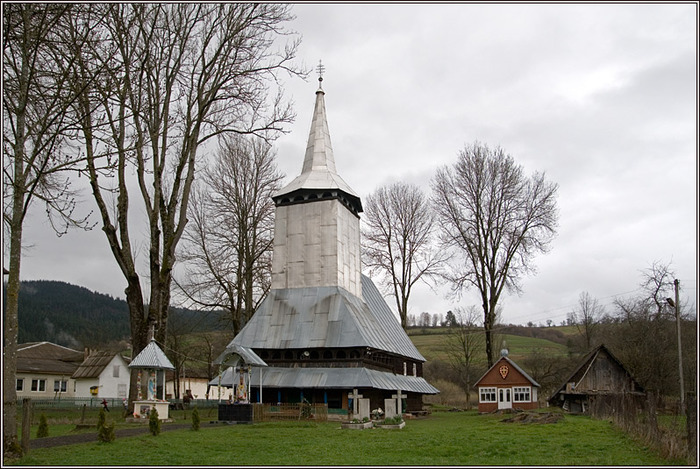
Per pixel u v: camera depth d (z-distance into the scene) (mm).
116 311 156375
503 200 55594
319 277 42344
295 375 37469
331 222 43188
